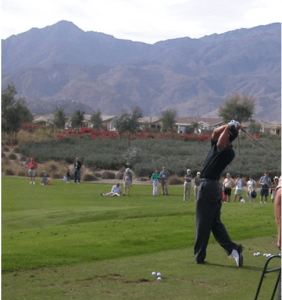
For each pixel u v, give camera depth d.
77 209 21.84
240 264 9.48
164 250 11.31
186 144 71.00
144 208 20.61
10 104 64.12
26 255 10.42
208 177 9.83
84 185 37.56
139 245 11.87
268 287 7.88
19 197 27.84
